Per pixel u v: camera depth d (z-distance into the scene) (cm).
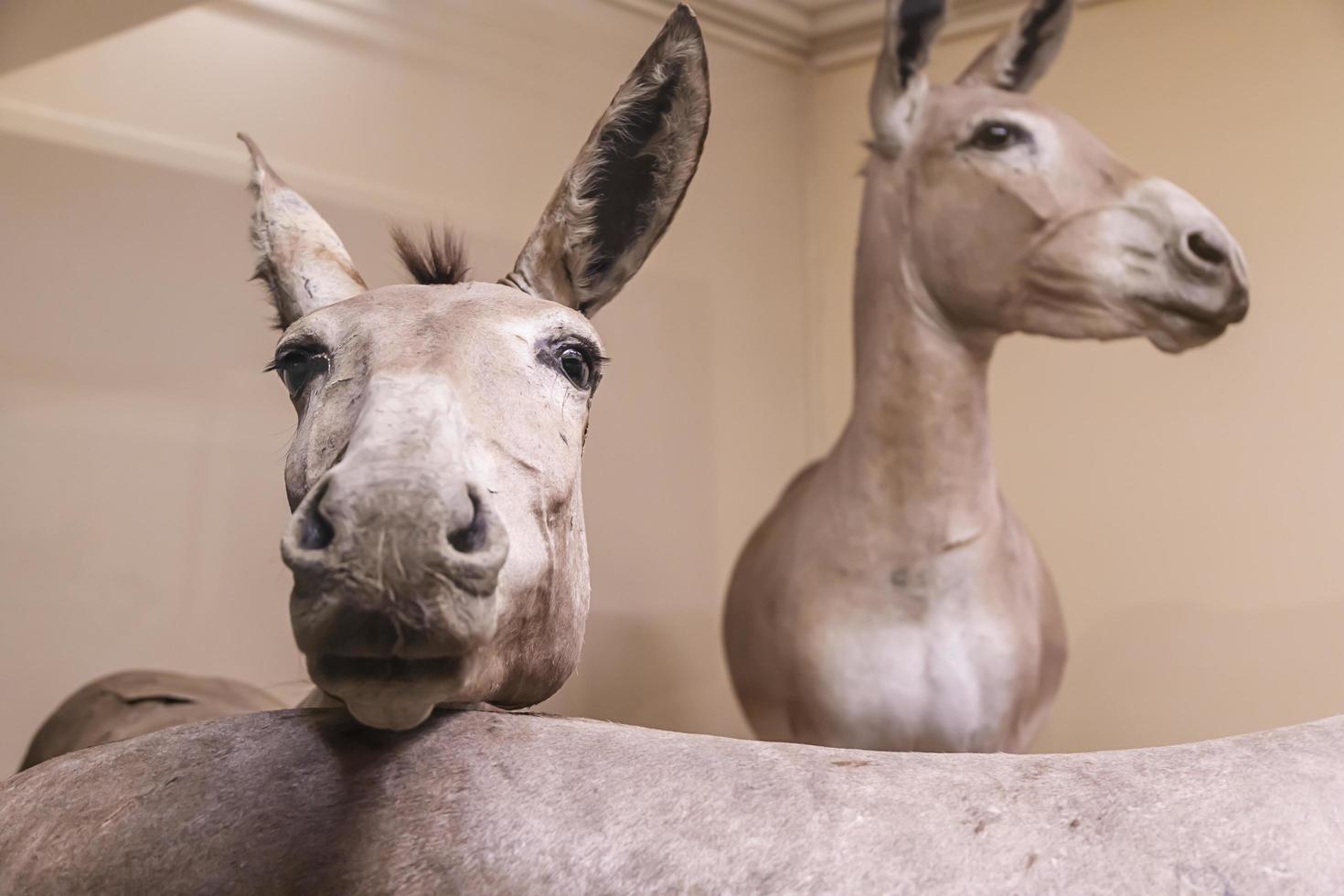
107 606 182
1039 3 179
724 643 202
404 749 73
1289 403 186
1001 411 225
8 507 175
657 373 237
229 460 193
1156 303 152
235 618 192
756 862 62
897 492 164
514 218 221
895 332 168
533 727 75
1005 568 166
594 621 222
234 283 196
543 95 227
